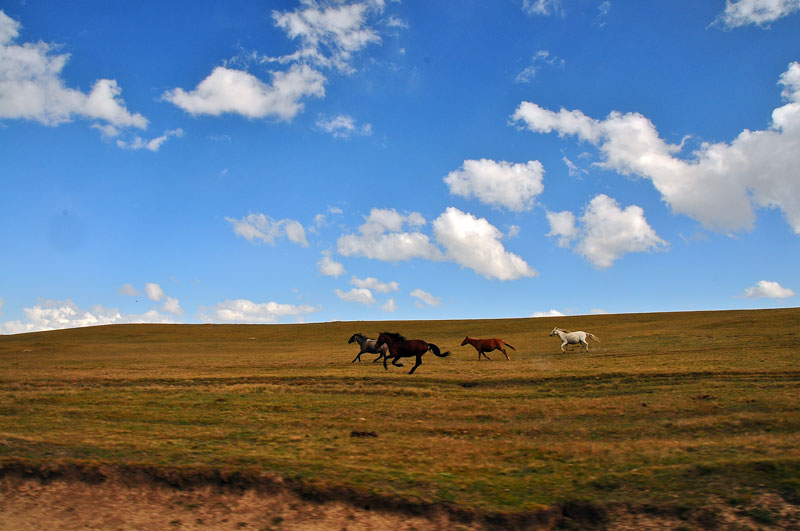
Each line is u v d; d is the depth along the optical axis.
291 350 50.03
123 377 24.80
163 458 10.60
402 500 8.66
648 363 25.84
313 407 17.14
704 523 7.77
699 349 32.28
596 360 29.16
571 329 61.31
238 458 10.55
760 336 36.97
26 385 23.02
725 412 14.66
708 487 8.71
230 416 15.80
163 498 9.22
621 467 10.04
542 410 16.00
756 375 20.52
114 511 8.80
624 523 7.96
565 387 20.33
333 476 9.57
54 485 9.62
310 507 8.75
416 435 13.29
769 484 8.60
